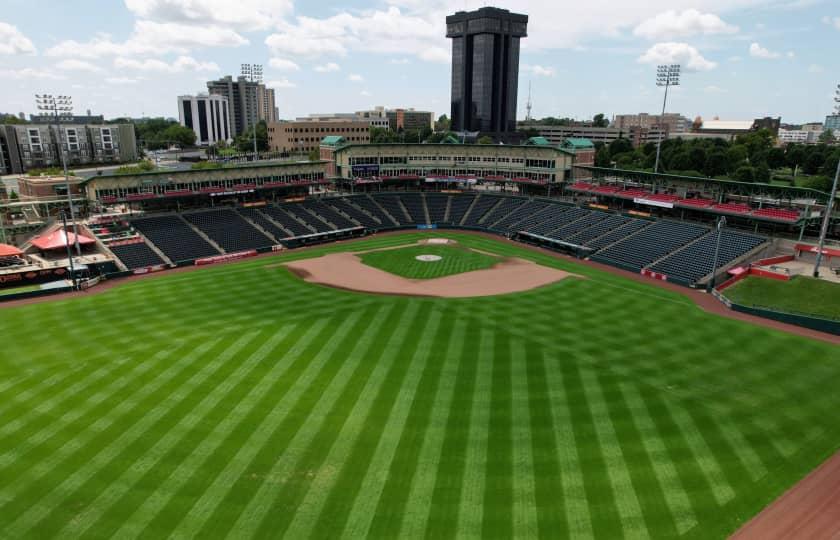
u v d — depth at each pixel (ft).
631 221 309.83
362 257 284.41
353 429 116.98
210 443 111.75
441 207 387.55
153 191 304.71
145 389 133.69
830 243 247.50
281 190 365.20
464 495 97.14
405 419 121.08
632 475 102.89
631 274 256.32
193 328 173.88
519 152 386.11
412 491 98.17
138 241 276.41
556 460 107.04
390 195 395.75
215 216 320.91
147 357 151.33
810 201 249.34
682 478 102.37
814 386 138.92
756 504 95.96
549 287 227.81
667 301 209.36
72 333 171.01
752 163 502.38
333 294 214.69
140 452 108.78
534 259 282.56
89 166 571.69
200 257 280.31
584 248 291.17
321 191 401.08
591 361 151.64
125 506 94.12
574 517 92.02
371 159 402.52
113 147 596.29
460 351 157.48
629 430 117.70
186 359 150.10
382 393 132.26
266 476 101.86
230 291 218.38
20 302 205.87
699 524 90.89
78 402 127.75
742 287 224.33
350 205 374.84
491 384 137.49
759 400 131.54
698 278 237.25
